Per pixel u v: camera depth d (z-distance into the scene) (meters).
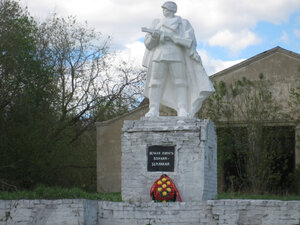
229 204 11.96
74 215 11.42
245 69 24.59
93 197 12.79
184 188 12.81
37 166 20.73
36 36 24.34
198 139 12.89
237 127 23.48
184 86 13.81
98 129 26.50
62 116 25.23
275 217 11.80
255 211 11.89
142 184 13.07
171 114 24.12
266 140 23.05
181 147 12.96
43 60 22.97
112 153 26.17
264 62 24.42
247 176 22.67
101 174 26.22
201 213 12.04
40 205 11.55
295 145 23.00
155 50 13.91
